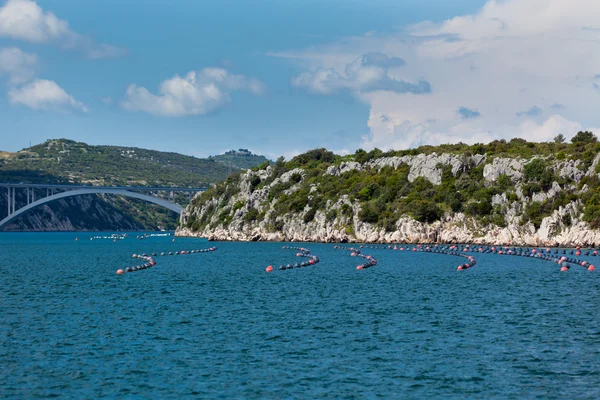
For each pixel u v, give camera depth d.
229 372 47.12
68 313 69.00
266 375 46.50
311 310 70.56
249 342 55.47
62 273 114.25
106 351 52.53
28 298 80.06
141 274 111.19
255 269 120.50
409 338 56.84
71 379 45.56
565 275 105.31
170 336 57.66
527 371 47.19
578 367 48.06
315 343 55.16
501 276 104.25
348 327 61.34
